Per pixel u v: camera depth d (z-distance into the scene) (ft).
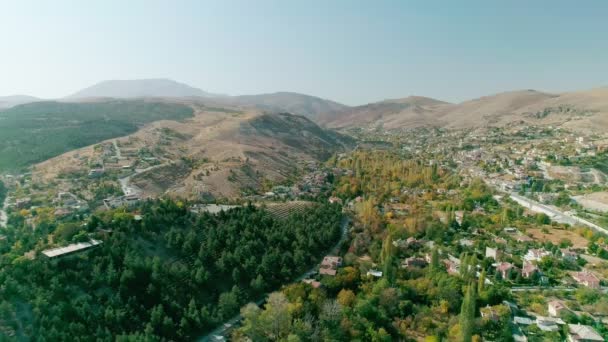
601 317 374.84
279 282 471.62
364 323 371.35
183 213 554.87
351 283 450.30
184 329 364.99
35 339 309.63
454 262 515.09
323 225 617.21
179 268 437.99
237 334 369.71
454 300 405.80
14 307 329.52
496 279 464.24
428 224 631.15
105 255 415.44
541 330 352.69
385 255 498.69
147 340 321.93
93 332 333.01
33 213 595.88
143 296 386.32
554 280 460.14
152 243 470.80
